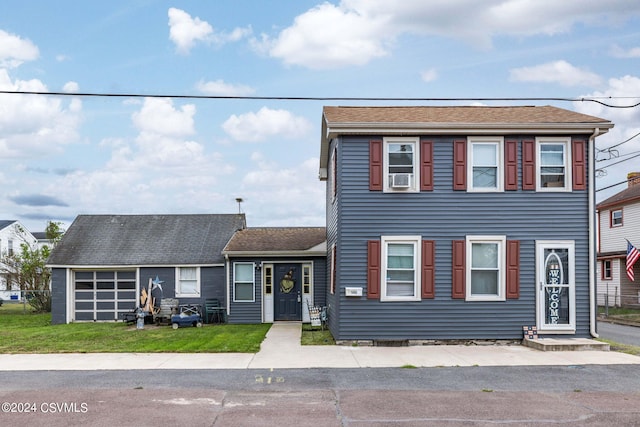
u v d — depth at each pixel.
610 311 26.34
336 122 13.99
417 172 14.20
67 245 21.70
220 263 20.41
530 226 14.20
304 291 19.88
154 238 22.08
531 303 14.14
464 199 14.21
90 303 21.14
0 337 15.94
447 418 7.48
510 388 9.24
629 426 7.15
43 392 8.96
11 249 41.56
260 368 10.99
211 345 13.91
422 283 14.04
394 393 8.85
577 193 14.27
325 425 7.17
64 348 13.62
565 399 8.48
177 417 7.53
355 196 14.14
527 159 14.25
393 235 14.08
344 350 13.20
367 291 14.02
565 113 15.50
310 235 21.27
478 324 14.06
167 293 20.56
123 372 10.64
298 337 15.52
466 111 16.17
